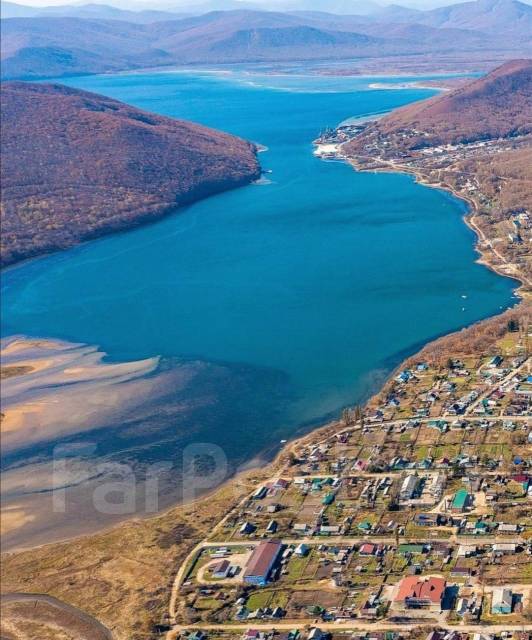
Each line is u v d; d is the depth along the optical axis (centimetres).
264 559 16888
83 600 16800
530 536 16762
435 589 15400
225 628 15338
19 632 16150
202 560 17425
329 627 15012
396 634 14650
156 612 16088
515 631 14338
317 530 17825
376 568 16425
